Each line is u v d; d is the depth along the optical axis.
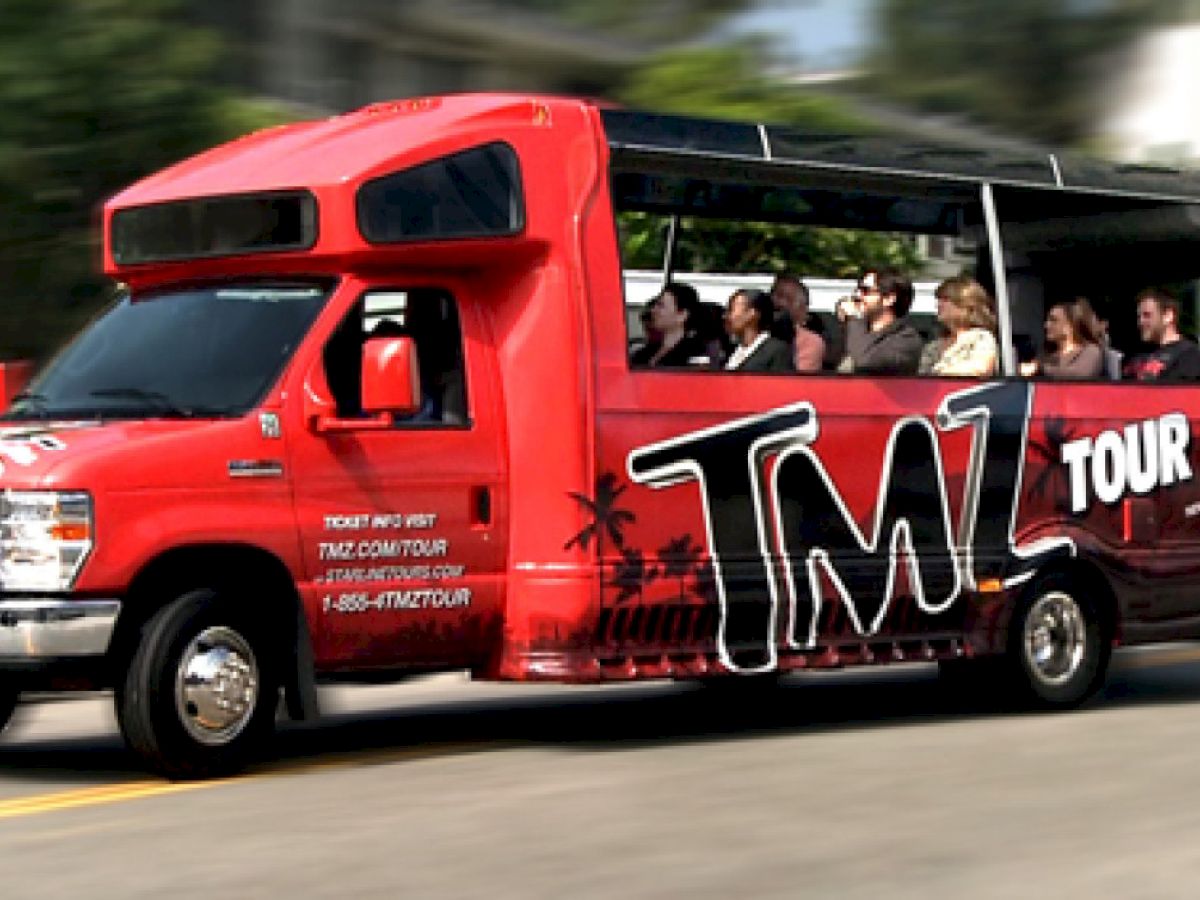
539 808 8.71
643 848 7.89
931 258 12.62
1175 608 13.07
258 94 24.91
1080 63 32.41
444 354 10.38
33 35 17.89
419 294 10.34
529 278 10.59
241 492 9.56
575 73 29.55
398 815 8.54
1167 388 13.12
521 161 10.54
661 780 9.46
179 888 7.22
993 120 32.69
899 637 11.80
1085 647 12.62
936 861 7.70
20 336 17.80
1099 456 12.71
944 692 13.52
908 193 12.14
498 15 29.78
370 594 9.98
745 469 11.16
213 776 9.51
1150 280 13.73
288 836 8.09
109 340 10.27
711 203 11.57
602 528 10.60
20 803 8.95
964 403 12.09
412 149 10.23
